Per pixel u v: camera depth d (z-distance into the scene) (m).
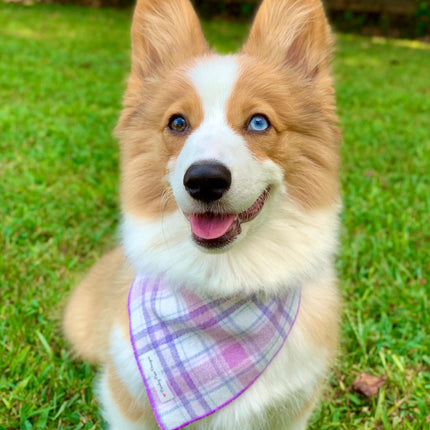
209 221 0.40
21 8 2.96
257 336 0.46
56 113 1.30
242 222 0.42
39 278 0.71
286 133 0.44
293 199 0.44
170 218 0.44
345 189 0.98
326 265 0.47
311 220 0.45
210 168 0.37
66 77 1.63
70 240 0.79
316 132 0.46
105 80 1.64
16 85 1.49
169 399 0.46
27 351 0.58
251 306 0.45
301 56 0.49
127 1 3.33
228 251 0.44
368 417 0.54
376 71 2.08
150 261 0.46
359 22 3.12
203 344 0.46
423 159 1.11
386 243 0.79
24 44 2.04
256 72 0.45
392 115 1.45
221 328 0.45
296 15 0.50
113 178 0.98
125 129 0.49
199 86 0.43
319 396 0.53
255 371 0.46
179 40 0.51
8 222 0.81
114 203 0.90
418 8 2.99
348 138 1.23
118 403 0.50
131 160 0.47
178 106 0.44
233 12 3.27
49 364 0.58
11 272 0.71
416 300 0.69
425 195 0.95
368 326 0.64
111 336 0.49
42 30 2.40
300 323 0.47
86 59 1.89
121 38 2.37
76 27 2.54
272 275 0.45
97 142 1.12
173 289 0.46
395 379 0.57
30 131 1.14
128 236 0.47
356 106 1.53
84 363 0.60
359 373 0.59
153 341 0.46
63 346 0.62
